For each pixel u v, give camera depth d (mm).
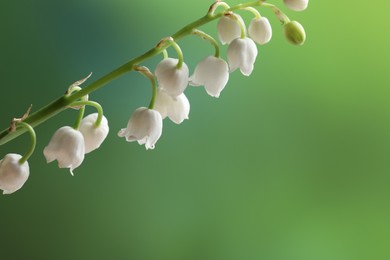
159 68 332
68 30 537
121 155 547
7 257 539
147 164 551
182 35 334
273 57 559
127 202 550
